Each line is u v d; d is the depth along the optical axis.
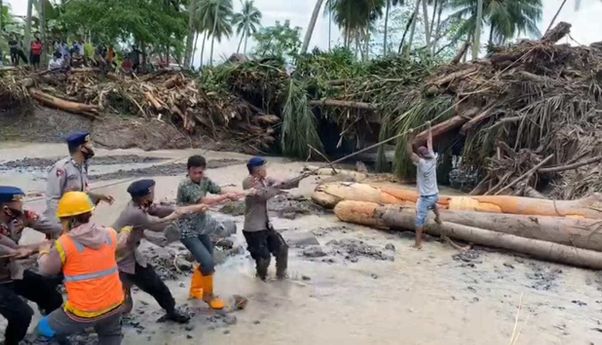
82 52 24.98
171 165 16.89
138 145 20.17
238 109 22.70
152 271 5.48
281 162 20.11
